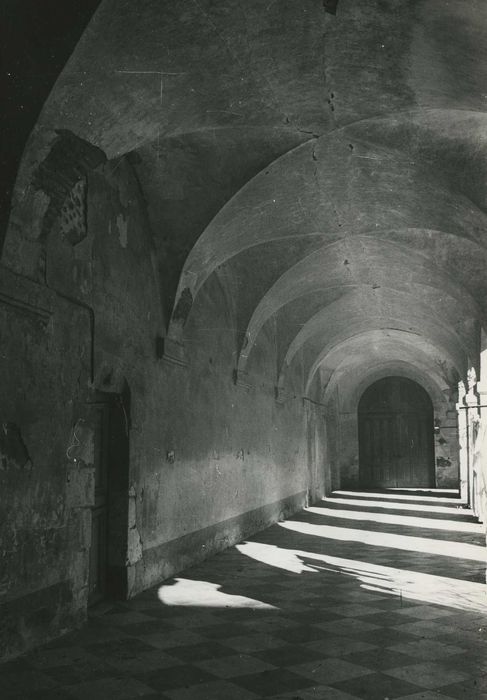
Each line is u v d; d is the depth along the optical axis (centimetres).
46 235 634
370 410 2919
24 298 594
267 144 819
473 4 492
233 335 1348
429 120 750
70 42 538
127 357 830
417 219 991
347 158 851
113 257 800
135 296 866
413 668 559
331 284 1452
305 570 1018
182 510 1022
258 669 556
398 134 787
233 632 667
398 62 625
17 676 534
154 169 865
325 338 2039
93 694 498
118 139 655
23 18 543
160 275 957
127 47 569
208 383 1180
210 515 1165
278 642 633
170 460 975
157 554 911
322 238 1186
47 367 641
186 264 949
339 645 624
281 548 1259
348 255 1266
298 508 1984
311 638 648
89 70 566
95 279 748
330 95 703
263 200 936
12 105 568
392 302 1641
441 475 2827
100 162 659
